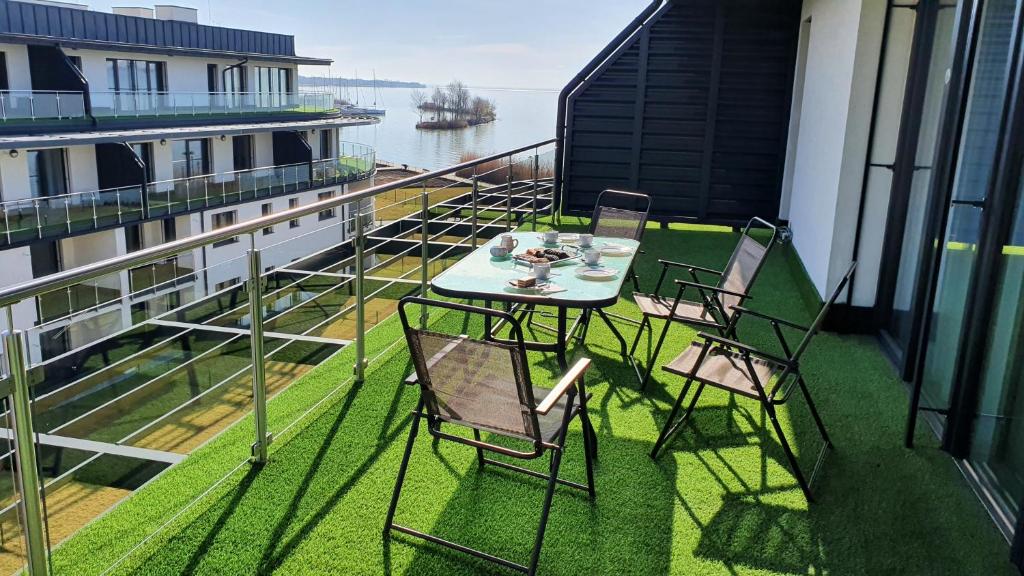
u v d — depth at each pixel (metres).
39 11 19.89
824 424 3.56
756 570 2.46
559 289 3.34
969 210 3.43
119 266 2.07
